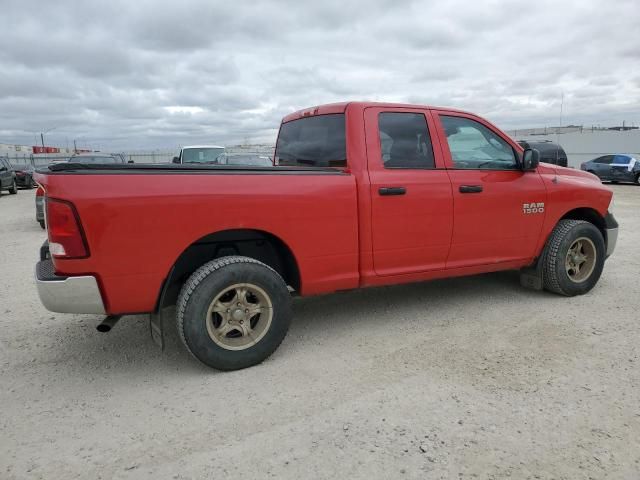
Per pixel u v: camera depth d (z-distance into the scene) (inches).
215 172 134.8
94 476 95.3
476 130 180.1
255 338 140.1
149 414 117.4
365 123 158.2
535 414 113.3
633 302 193.3
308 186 144.7
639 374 132.1
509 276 234.1
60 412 119.1
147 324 179.3
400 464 96.8
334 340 161.0
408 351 150.6
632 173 914.1
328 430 108.9
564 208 196.1
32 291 226.5
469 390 125.1
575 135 1470.2
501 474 93.4
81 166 134.0
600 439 103.7
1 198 808.9
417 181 162.6
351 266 155.9
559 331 163.6
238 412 117.4
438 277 174.4
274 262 158.9
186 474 95.3
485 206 176.6
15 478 95.0
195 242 140.3
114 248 122.2
